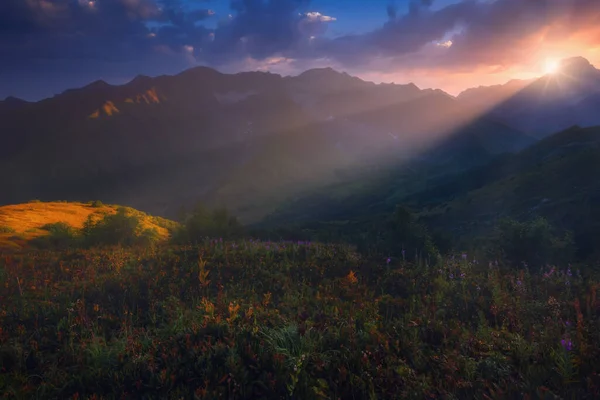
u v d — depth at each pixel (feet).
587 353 15.17
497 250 39.17
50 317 22.61
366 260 34.47
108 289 27.50
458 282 27.50
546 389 13.20
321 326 19.71
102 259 38.78
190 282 28.94
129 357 17.04
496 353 16.85
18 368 16.92
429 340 18.76
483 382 14.44
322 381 14.84
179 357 16.47
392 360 16.49
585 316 20.90
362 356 16.39
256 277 30.14
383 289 27.37
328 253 37.32
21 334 20.34
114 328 21.56
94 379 15.66
